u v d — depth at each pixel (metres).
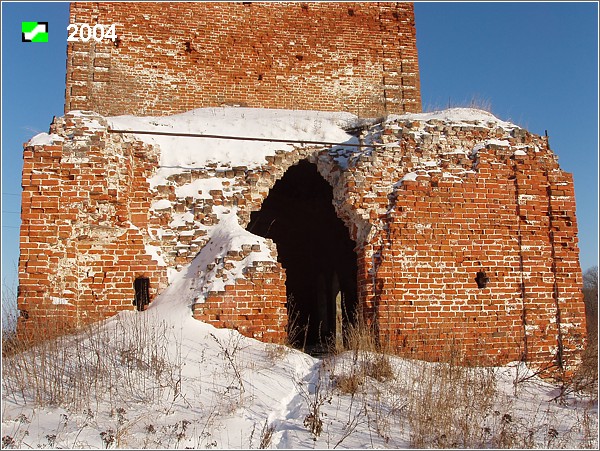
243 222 10.22
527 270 9.91
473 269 9.75
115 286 9.30
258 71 15.22
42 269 8.97
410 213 9.80
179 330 8.39
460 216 9.92
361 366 7.84
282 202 15.40
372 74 15.78
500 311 9.66
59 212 9.27
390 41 16.11
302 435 6.18
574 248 10.16
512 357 9.52
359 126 11.56
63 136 9.70
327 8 15.99
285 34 15.59
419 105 15.82
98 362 7.07
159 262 9.55
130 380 7.07
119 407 6.54
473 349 9.42
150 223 9.95
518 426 6.86
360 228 10.11
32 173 9.31
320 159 10.88
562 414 7.53
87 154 9.55
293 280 15.67
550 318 9.80
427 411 6.65
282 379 7.62
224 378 7.34
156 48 14.76
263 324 8.94
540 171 10.36
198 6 15.23
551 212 10.22
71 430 5.93
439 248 9.73
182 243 9.89
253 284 9.02
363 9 16.17
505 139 10.67
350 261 15.22
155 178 10.36
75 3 14.62
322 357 9.45
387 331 9.26
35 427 6.00
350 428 6.40
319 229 15.80
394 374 7.93
